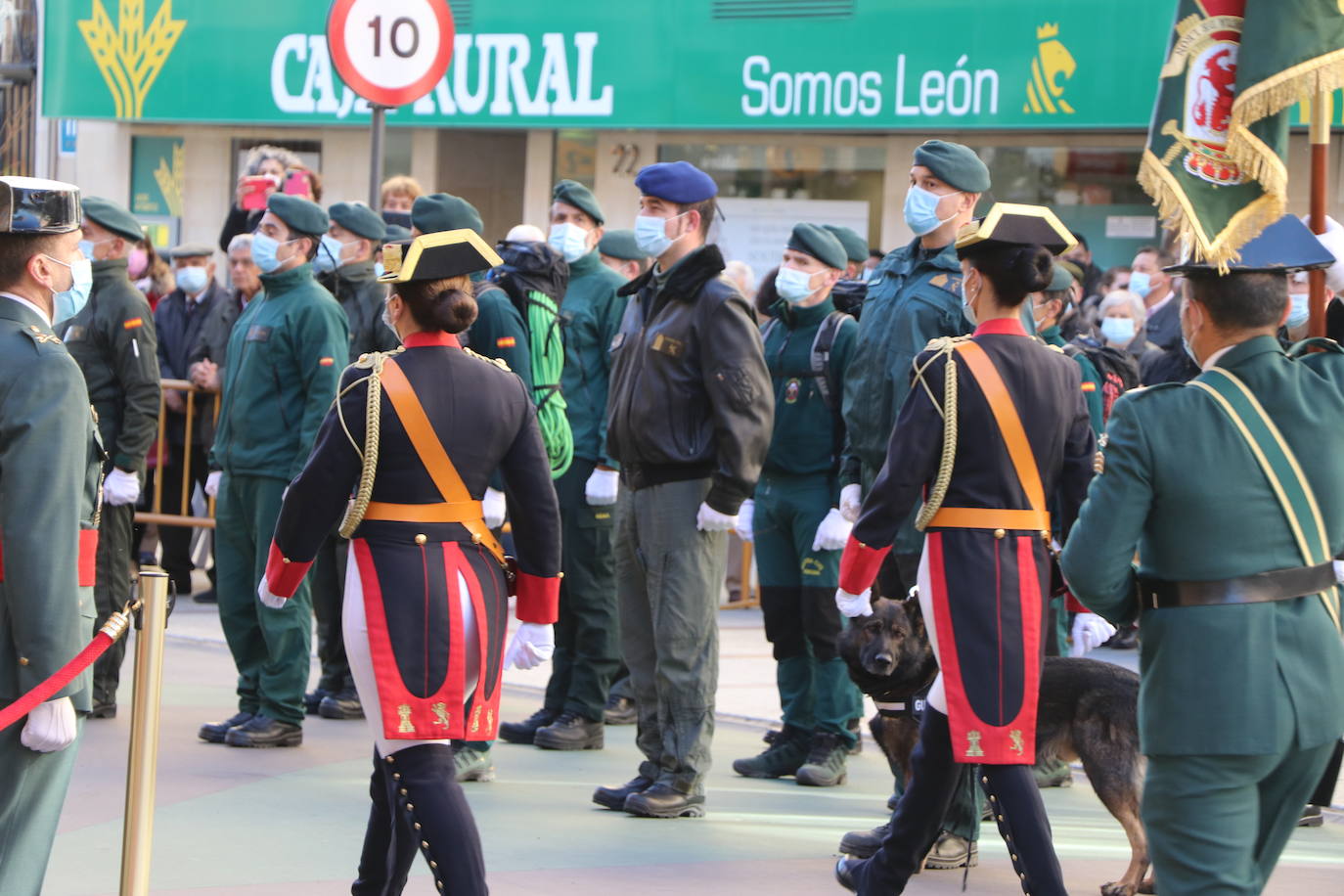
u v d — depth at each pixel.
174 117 49.16
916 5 39.94
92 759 21.17
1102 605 11.88
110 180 53.34
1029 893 13.50
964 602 13.81
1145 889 16.41
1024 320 16.20
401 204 33.59
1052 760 17.03
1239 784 11.41
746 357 18.12
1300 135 37.56
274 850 17.34
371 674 12.92
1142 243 40.97
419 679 12.83
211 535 36.56
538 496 13.70
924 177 17.98
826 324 21.12
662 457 18.50
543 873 16.70
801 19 41.28
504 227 49.25
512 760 22.55
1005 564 13.86
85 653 12.02
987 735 13.61
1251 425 11.51
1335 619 11.66
